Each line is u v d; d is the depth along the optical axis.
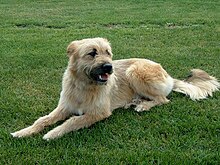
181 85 1.92
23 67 2.36
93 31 3.56
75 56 1.55
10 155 1.28
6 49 2.83
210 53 2.74
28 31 3.61
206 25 3.88
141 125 1.55
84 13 4.74
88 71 1.50
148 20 4.11
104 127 1.52
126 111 1.71
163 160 1.25
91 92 1.55
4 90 1.94
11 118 1.61
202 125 1.53
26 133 1.45
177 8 5.08
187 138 1.42
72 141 1.39
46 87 2.00
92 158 1.26
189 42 3.12
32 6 5.43
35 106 1.74
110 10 4.96
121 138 1.43
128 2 5.76
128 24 3.98
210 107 1.74
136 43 3.09
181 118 1.62
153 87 1.78
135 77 1.76
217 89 1.94
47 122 1.54
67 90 1.58
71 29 3.70
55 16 4.52
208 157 1.27
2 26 3.86
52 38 3.28
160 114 1.66
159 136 1.45
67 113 1.61
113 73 1.70
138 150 1.32
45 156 1.28
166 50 2.85
